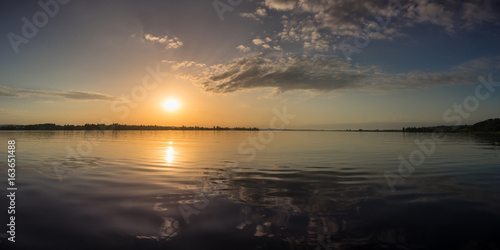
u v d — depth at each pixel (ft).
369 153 60.18
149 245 12.67
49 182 26.55
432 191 23.49
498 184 26.43
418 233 14.30
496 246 12.84
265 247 12.53
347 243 13.03
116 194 21.97
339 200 20.43
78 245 12.67
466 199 20.83
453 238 13.71
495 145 86.58
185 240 13.26
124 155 52.85
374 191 23.44
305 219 16.22
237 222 15.66
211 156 52.65
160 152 60.18
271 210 17.92
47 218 16.15
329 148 75.36
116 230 14.43
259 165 40.11
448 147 78.64
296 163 42.63
